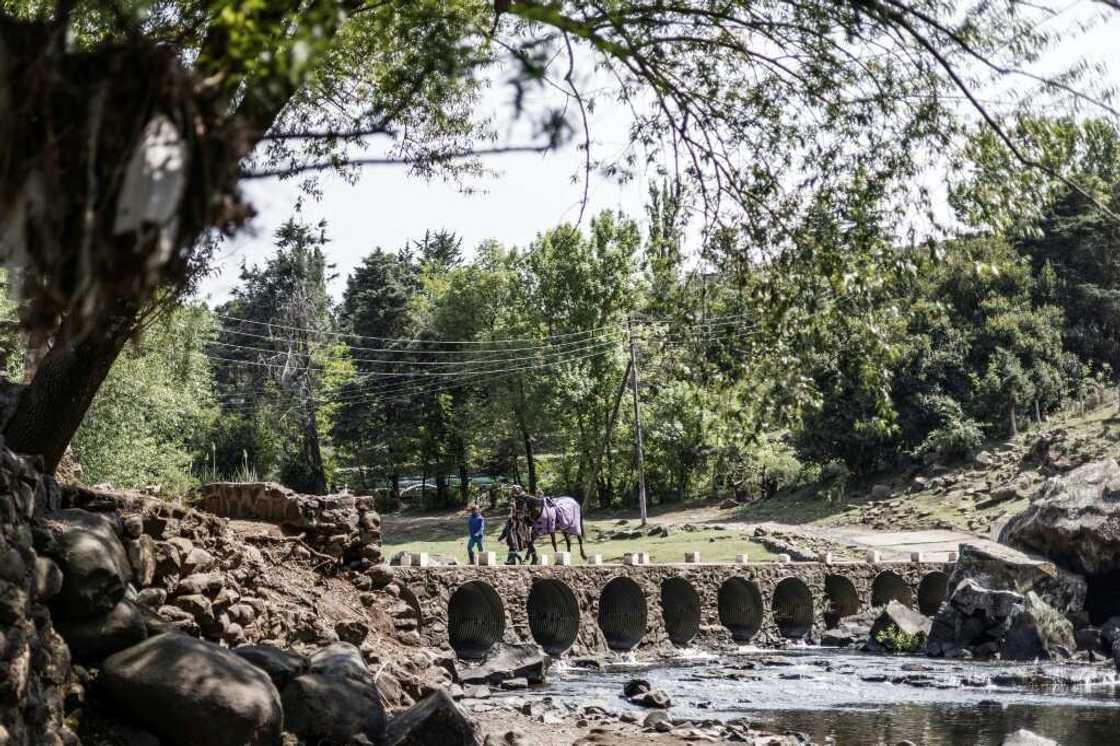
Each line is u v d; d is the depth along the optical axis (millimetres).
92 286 3521
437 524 74250
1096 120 8945
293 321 87062
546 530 34438
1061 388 65562
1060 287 68500
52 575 8977
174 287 5062
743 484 72750
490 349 77125
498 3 7219
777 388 12094
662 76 11234
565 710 18844
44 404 10570
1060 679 24500
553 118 5316
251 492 19266
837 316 11961
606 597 35875
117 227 3463
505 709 18016
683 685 24844
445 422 88000
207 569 13820
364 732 10875
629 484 79625
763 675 26953
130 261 3564
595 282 69438
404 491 95562
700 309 12836
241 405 85188
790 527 59344
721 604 39594
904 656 32469
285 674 10938
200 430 79062
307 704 10719
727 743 15578
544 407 72312
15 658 7555
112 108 3609
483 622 30766
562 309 71562
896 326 12117
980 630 32125
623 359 70875
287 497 18750
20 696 7492
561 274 70625
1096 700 21688
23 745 7441
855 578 39938
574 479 78438
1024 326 66625
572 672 28281
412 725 10977
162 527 13703
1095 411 62156
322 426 93750
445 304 86250
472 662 28047
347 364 89375
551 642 32438
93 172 3512
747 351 12297
